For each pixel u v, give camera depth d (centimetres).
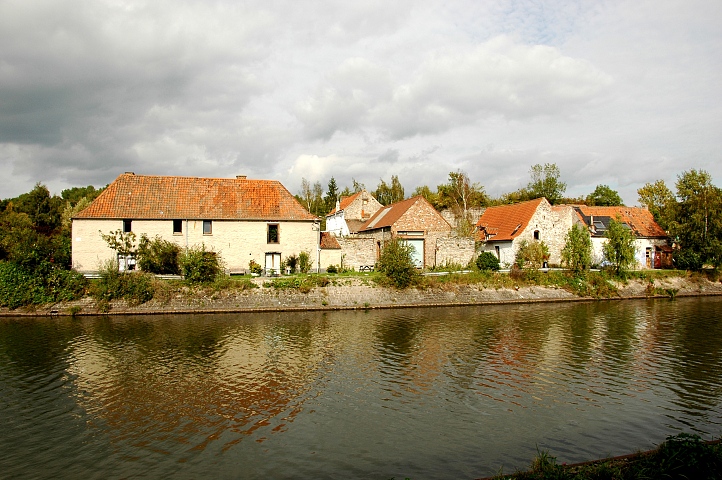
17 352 2292
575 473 999
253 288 3575
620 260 4534
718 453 1000
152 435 1402
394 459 1251
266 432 1421
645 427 1461
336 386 1827
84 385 1830
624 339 2617
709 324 3064
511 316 3350
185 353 2281
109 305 3350
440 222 4956
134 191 4269
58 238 4394
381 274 3938
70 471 1195
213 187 4491
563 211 5188
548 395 1741
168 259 3888
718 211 4838
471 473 1173
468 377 1944
